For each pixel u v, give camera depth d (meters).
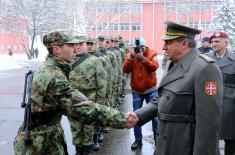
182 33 3.23
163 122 3.29
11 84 17.78
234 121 5.18
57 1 43.34
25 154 3.35
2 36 50.06
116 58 9.82
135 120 3.63
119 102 11.20
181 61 3.25
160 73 22.05
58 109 3.41
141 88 6.42
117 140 7.33
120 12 55.94
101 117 3.44
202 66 3.08
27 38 46.41
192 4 55.41
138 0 57.00
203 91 3.05
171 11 57.03
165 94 3.29
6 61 31.02
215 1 54.78
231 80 5.14
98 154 6.35
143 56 6.30
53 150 3.45
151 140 7.29
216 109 3.05
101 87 5.88
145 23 57.41
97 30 50.12
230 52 5.20
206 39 8.90
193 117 3.16
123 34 57.19
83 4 45.34
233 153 5.34
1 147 6.79
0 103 11.77
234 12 34.03
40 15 42.12
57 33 3.45
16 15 42.22
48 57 3.50
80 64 5.80
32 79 3.38
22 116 9.67
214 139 3.06
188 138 3.16
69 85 3.38
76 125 5.67
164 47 3.38
